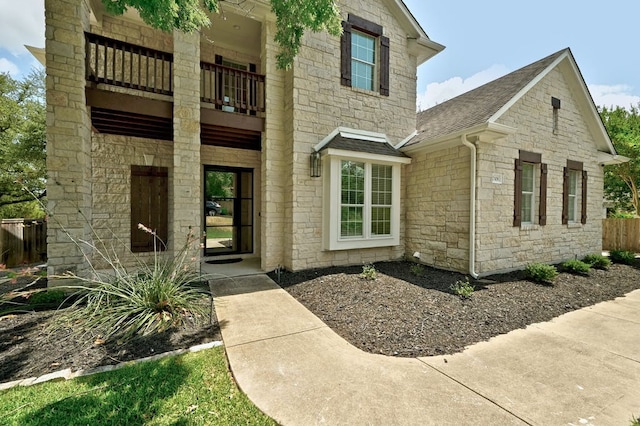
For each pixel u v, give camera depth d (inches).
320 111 265.0
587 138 335.6
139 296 151.0
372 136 292.8
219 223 337.4
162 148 283.4
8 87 473.7
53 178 184.5
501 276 244.1
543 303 187.0
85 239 195.2
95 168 258.1
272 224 263.6
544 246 288.8
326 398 91.4
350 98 282.0
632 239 419.2
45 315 149.4
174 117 225.3
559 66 300.2
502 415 84.7
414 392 95.2
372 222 281.3
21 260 313.7
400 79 315.0
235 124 250.1
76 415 81.1
